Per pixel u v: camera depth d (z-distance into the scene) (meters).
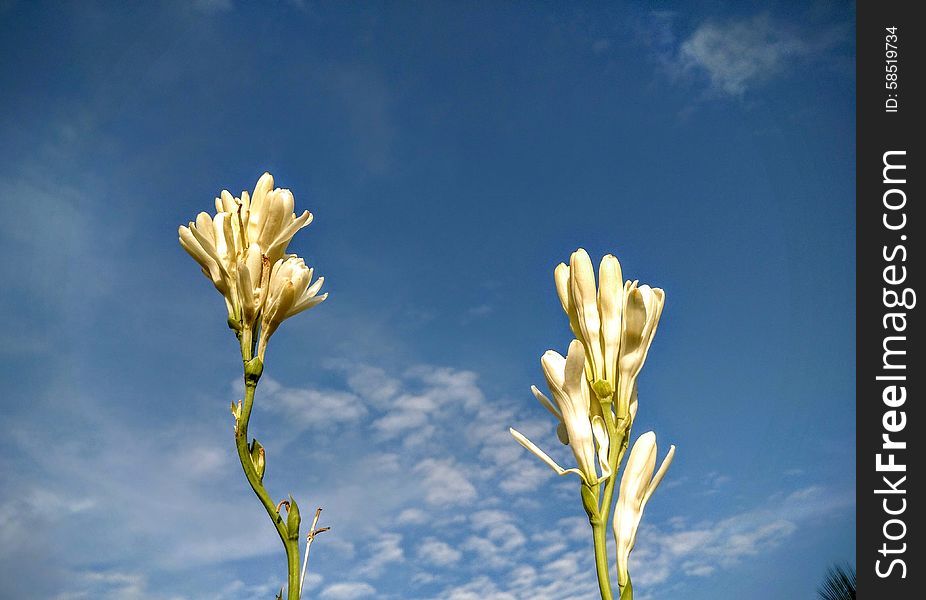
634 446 0.34
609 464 0.34
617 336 0.36
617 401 0.35
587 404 0.35
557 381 0.35
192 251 0.42
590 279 0.37
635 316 0.35
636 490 0.34
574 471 0.34
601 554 0.32
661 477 0.34
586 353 0.36
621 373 0.35
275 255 0.44
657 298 0.37
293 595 0.37
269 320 0.41
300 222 0.44
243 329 0.41
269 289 0.41
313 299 0.43
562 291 0.38
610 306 0.36
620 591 0.33
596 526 0.33
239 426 0.39
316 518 0.39
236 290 0.42
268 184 0.44
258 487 0.38
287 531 0.38
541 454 0.35
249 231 0.43
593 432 0.35
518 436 0.35
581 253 0.37
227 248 0.43
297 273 0.42
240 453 0.39
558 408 0.36
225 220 0.43
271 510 0.38
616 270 0.37
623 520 0.33
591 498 0.33
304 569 0.38
